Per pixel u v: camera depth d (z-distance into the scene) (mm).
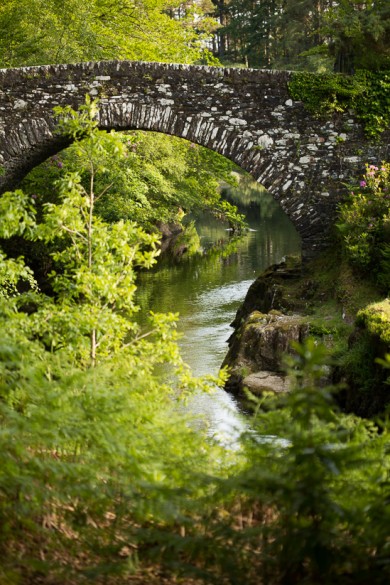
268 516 4609
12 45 23625
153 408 5812
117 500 4637
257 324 14539
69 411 4785
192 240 34219
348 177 18031
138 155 25344
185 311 19625
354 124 17953
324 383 12297
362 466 3928
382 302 12992
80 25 23953
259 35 57219
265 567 3854
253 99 18141
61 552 3941
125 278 7969
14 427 4156
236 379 13656
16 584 3420
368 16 17344
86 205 8031
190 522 4027
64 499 4082
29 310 17672
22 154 18922
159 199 28188
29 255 21469
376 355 11398
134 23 28531
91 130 8375
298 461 3742
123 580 3832
